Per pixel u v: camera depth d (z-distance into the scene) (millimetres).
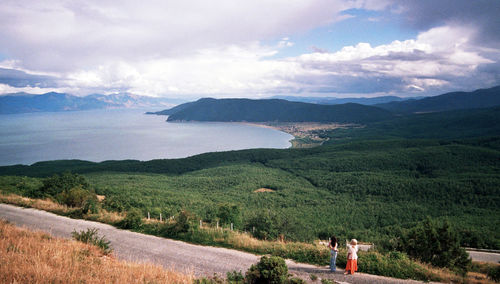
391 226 58625
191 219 16891
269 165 157875
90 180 93250
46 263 8352
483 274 15203
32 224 17062
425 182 102000
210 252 13766
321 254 13078
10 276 7227
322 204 82875
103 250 12008
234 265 12141
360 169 139000
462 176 110188
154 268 10062
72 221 18312
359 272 11625
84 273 8508
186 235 15914
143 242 14906
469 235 42531
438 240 15906
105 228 17203
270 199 83938
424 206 83312
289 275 9836
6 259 8242
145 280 8695
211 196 79562
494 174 107125
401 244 16266
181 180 108562
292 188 104688
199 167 152000
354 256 11406
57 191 30953
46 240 11609
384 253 14883
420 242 15734
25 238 11109
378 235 48656
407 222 64500
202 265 12008
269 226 26922
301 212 70188
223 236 15883
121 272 9062
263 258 9953
